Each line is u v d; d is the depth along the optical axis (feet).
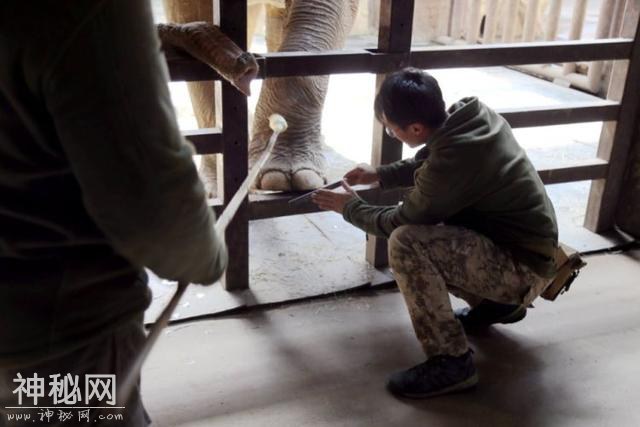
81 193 3.61
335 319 9.37
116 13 3.13
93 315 3.95
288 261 10.57
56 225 3.66
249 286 9.84
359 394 7.97
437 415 7.66
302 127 10.67
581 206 13.07
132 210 3.37
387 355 8.70
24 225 3.66
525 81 22.29
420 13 26.68
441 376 7.82
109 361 4.20
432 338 7.84
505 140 7.51
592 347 8.98
